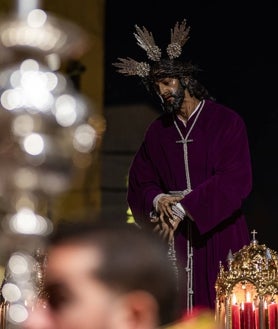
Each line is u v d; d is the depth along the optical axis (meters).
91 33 18.95
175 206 14.30
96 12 19.14
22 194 7.09
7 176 7.03
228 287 12.16
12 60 7.26
